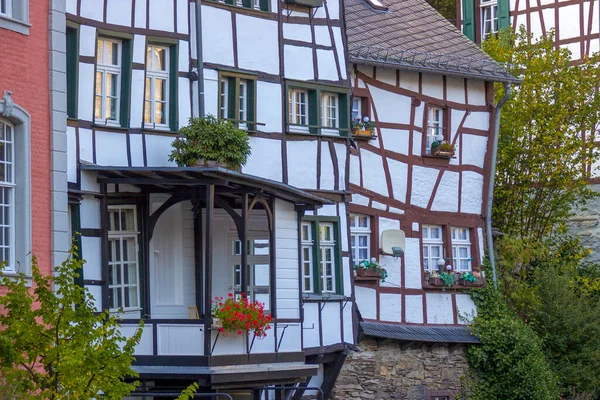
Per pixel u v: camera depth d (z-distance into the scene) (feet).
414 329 84.07
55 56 58.70
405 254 85.25
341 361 77.56
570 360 91.45
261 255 71.31
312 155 77.20
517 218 98.68
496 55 100.58
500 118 96.73
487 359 86.48
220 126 66.80
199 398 66.74
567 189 99.19
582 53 110.73
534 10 113.91
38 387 48.57
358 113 83.87
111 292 65.36
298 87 76.64
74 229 62.95
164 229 68.23
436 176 88.43
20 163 56.75
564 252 100.53
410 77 87.04
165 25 68.69
